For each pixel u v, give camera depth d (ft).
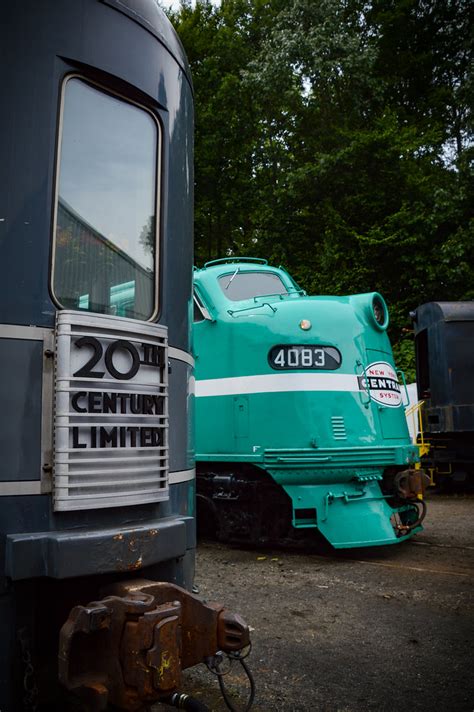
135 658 7.11
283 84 58.39
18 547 7.31
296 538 21.86
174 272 10.09
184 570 9.66
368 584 17.88
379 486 21.65
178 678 7.38
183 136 10.61
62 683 7.06
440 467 40.63
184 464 10.14
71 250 8.54
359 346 21.86
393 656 12.73
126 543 8.02
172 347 9.91
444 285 55.36
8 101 8.05
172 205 10.09
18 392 7.72
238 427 21.88
